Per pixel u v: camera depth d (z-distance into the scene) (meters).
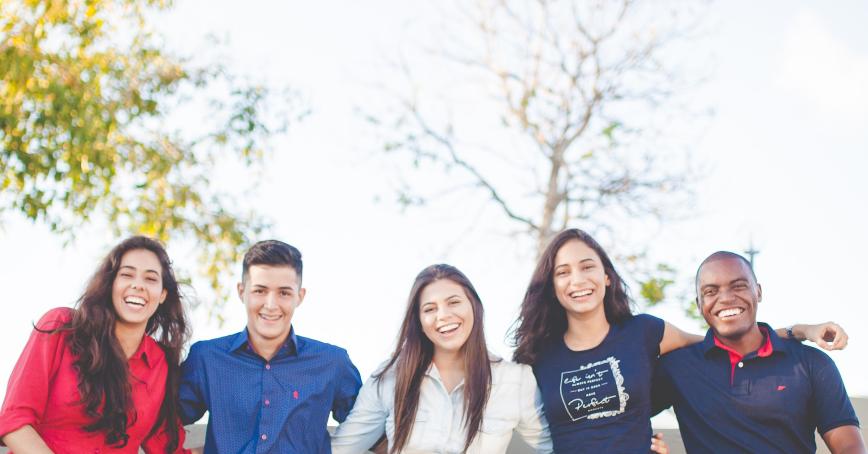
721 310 3.67
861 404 4.59
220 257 9.90
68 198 7.77
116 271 3.54
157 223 9.44
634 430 3.70
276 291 3.72
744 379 3.66
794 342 3.74
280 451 3.67
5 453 3.90
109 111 8.27
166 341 3.68
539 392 3.88
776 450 3.58
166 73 9.31
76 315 3.46
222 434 3.68
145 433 3.55
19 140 7.45
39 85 7.45
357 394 3.92
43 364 3.36
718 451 3.65
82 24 7.85
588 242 3.94
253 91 9.97
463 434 3.72
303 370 3.79
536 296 3.97
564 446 3.77
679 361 3.80
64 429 3.38
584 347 3.87
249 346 3.78
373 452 3.99
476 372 3.77
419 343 3.82
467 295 3.82
